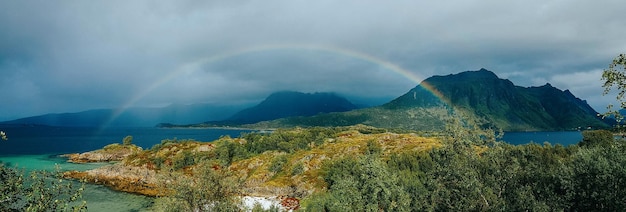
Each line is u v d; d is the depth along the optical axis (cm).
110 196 9125
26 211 1739
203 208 3328
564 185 3531
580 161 3712
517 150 5381
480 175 3925
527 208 3303
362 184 4847
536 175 3916
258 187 9331
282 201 8219
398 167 7344
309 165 10194
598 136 7488
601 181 3216
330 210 5281
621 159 3231
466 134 4362
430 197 4338
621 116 2178
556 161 5953
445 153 4400
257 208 5609
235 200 3512
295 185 9044
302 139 15012
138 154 13375
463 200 3712
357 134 16412
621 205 2984
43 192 1902
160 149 13625
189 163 12425
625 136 2286
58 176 2031
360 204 4512
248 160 12119
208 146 13600
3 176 1859
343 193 4938
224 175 3525
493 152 4050
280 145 13975
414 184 5719
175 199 3294
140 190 9800
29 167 13712
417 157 8125
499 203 3462
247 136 15912
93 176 11525
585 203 3359
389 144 11888
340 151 11138
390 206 4406
